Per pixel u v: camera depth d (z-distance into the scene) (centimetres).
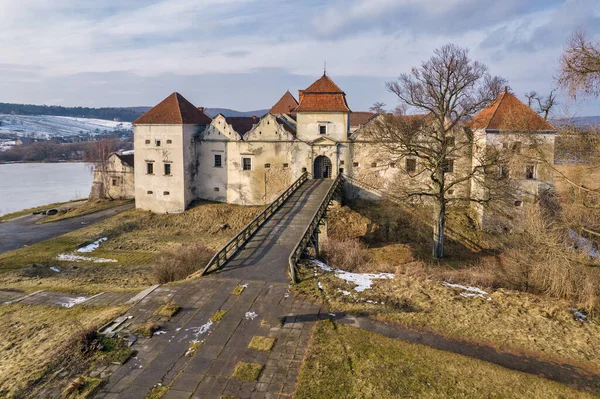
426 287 1802
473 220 3519
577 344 1360
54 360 1276
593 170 1995
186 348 1323
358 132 3919
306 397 1090
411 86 3166
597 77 1741
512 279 2092
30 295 2031
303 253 2175
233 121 4512
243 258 2077
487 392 1109
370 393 1102
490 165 2794
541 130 2956
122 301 1805
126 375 1193
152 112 4081
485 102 2972
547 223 2097
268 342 1347
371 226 3588
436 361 1245
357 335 1388
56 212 4569
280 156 4012
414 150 3186
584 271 1791
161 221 3891
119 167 4947
